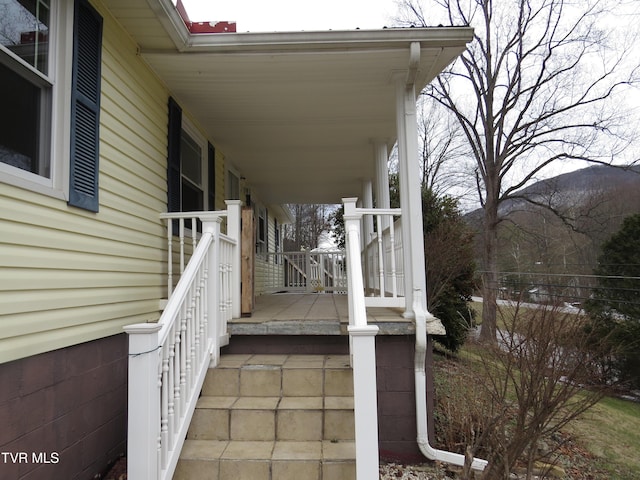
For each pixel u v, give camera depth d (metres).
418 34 3.23
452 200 10.85
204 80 3.82
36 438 2.02
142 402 1.92
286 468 2.30
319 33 3.22
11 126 2.04
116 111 2.96
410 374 3.23
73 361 2.36
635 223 9.99
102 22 2.75
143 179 3.38
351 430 2.60
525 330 3.85
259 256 8.84
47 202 2.15
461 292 9.20
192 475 2.32
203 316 2.87
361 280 2.70
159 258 3.62
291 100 4.35
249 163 6.89
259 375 2.95
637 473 4.32
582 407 3.32
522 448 2.90
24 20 2.14
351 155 6.48
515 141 13.90
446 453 3.11
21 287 1.94
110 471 2.71
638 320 7.41
